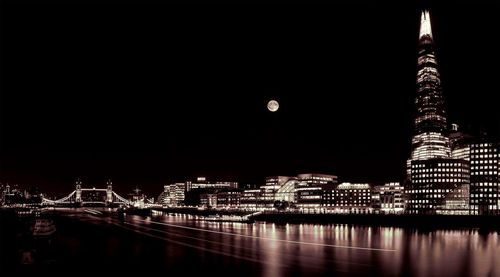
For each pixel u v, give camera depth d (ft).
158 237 564.30
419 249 463.42
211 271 311.06
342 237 599.98
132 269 315.17
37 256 358.64
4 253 365.81
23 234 517.55
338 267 333.83
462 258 397.19
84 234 585.63
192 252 411.54
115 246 452.35
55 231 593.83
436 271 326.85
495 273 321.11
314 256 392.06
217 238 563.07
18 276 280.51
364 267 336.70
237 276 294.87
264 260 362.94
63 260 346.33
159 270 313.12
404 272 320.29
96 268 315.99
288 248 453.17
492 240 587.68
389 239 580.71
